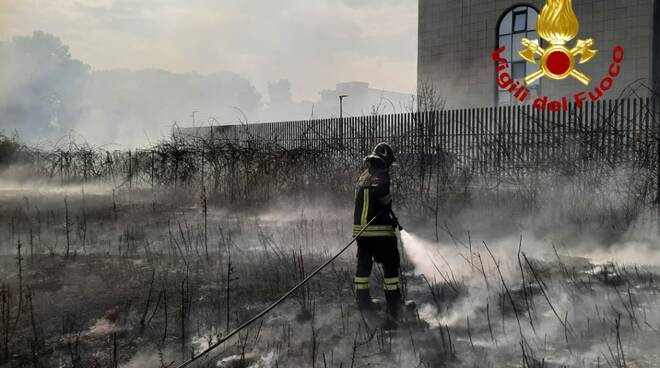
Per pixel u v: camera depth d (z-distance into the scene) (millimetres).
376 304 5195
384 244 4902
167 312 5047
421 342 4270
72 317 4902
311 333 4500
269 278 6254
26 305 5168
